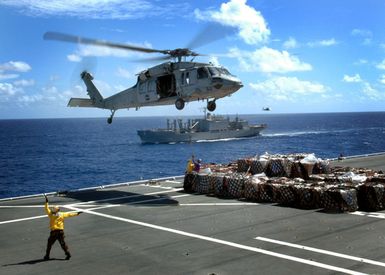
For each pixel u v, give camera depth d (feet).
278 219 59.00
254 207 67.36
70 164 275.80
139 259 43.29
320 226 54.75
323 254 43.21
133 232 53.98
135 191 84.94
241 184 75.20
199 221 58.95
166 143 409.08
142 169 250.16
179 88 83.76
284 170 87.04
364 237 49.11
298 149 350.43
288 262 41.11
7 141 513.86
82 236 52.60
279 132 606.96
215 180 78.74
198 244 48.01
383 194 63.72
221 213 63.67
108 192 84.28
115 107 104.12
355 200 63.36
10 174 231.50
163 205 70.59
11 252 46.80
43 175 227.81
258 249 45.50
